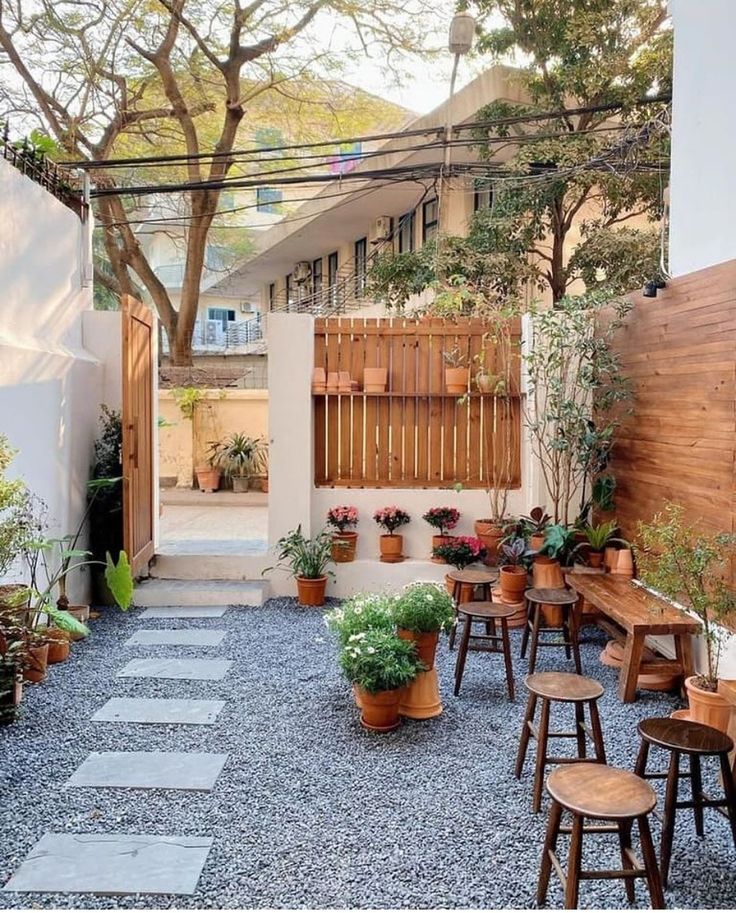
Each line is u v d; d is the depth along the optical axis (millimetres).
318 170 14734
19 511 3881
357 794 2906
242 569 6062
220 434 10609
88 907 2221
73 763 3141
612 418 5246
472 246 8414
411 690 3652
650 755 3299
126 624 5211
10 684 3502
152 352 6254
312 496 6062
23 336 4609
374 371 5969
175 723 3562
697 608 3295
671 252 4430
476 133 8938
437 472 6125
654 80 7973
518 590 5172
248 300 24672
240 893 2285
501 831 2654
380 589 5910
